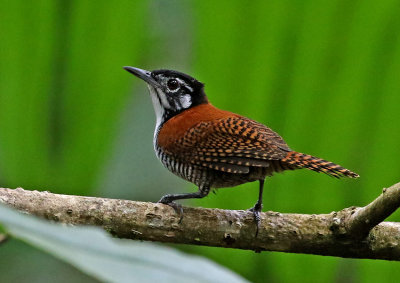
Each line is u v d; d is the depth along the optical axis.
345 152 7.28
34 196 7.12
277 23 6.93
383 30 7.01
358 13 6.96
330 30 7.00
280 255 7.56
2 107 6.59
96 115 6.84
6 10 6.64
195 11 6.96
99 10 6.75
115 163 9.00
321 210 7.54
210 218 7.54
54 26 6.71
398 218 8.69
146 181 9.51
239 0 6.86
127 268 1.74
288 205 7.70
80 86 6.79
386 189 6.57
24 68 6.68
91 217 7.25
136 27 6.84
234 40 6.95
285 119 7.16
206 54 7.00
